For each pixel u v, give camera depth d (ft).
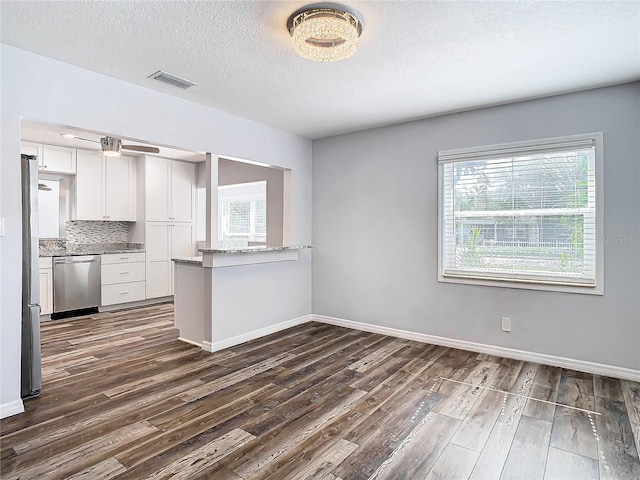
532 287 11.03
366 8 6.50
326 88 10.26
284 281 14.83
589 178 10.34
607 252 9.98
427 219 12.95
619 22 6.90
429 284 12.95
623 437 7.07
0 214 7.77
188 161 20.89
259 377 9.98
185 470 6.09
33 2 6.33
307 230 15.93
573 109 10.37
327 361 11.20
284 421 7.67
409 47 7.89
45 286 15.98
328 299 15.67
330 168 15.43
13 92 7.97
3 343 7.80
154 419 7.74
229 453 6.57
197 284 12.75
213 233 12.28
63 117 8.71
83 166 17.70
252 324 13.50
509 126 11.34
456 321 12.42
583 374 10.14
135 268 18.84
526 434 7.20
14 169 8.00
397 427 7.46
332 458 6.44
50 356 11.64
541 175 11.03
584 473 6.06
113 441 6.93
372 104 11.48
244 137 12.99
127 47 8.00
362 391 9.11
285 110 12.14
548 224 10.96
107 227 19.72
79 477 5.90
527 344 11.19
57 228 17.71
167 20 6.93
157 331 14.53
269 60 8.56
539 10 6.53
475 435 7.17
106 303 17.83
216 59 8.54
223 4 6.42
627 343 9.80
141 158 19.25
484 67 8.84
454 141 12.35
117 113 9.68
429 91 10.39
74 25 7.11
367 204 14.39
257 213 18.60
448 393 9.00
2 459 6.36
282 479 5.89
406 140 13.38
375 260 14.24
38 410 8.11
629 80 9.53
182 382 9.64
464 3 6.34
